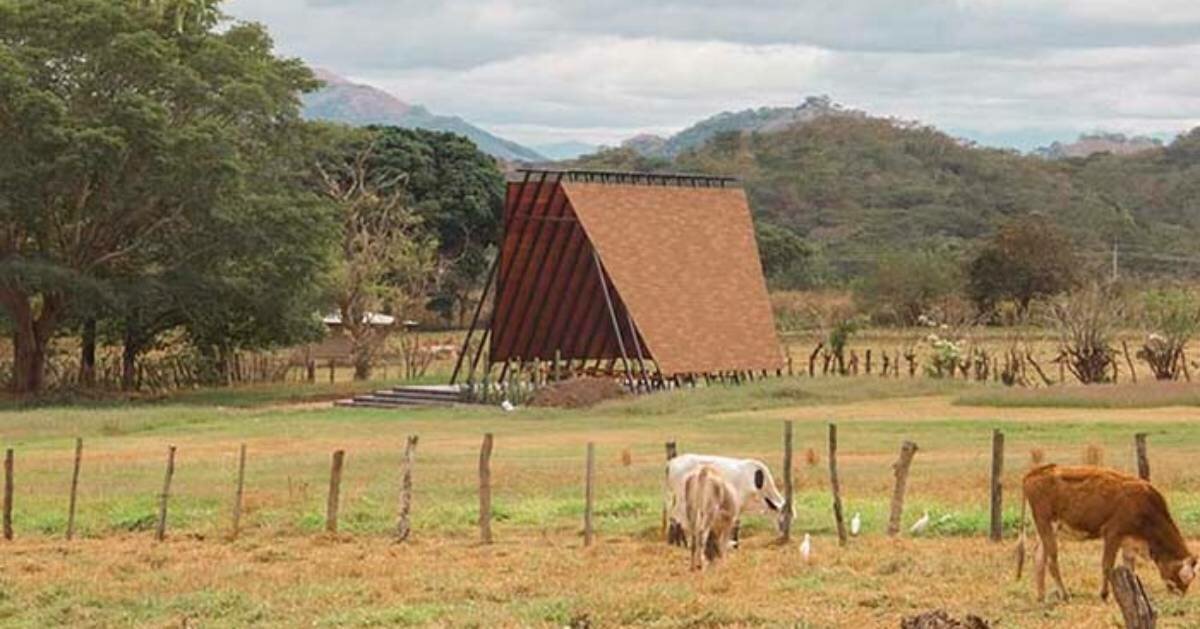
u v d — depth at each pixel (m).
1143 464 24.30
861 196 167.75
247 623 18.78
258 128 69.75
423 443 43.06
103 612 19.80
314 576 21.83
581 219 60.00
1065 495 17.78
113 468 36.94
